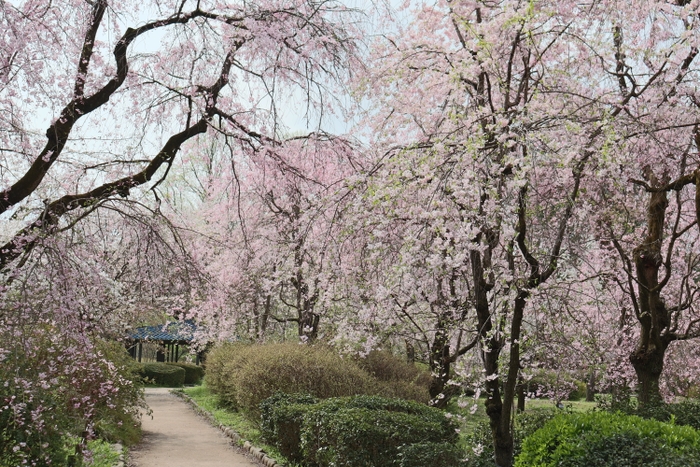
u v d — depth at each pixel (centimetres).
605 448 536
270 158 837
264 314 1634
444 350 1075
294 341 1541
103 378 946
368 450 720
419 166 617
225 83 796
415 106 859
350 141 931
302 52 771
